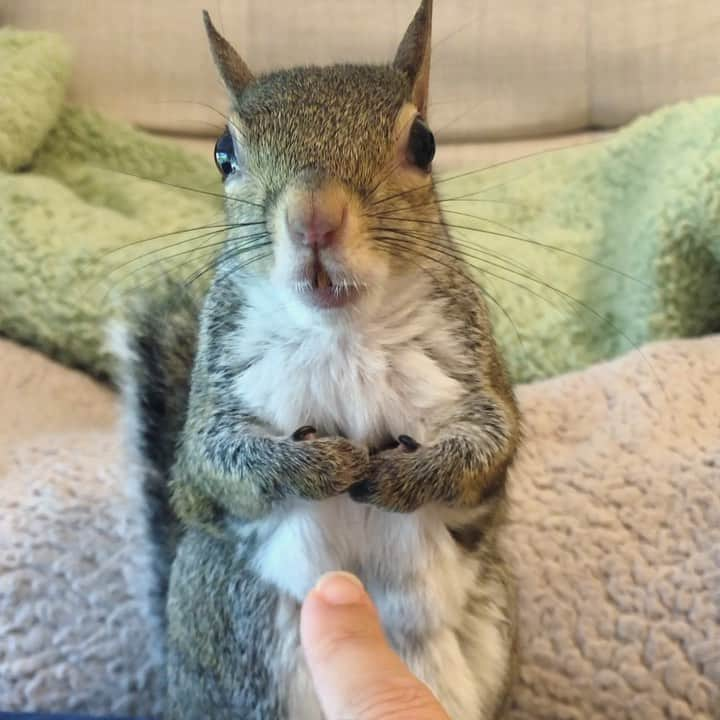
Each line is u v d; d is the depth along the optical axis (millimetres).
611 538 214
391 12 382
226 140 170
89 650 207
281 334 165
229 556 173
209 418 169
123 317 241
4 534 216
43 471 237
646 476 225
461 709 170
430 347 167
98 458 246
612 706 194
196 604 179
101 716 202
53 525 219
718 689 189
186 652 182
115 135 379
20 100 350
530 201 370
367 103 161
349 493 161
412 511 158
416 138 163
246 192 162
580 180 363
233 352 168
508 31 385
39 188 324
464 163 393
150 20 390
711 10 372
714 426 242
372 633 125
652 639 197
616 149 356
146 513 218
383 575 167
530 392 271
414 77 180
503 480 171
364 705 114
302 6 383
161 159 379
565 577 211
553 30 385
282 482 155
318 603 127
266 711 170
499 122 394
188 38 391
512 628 187
